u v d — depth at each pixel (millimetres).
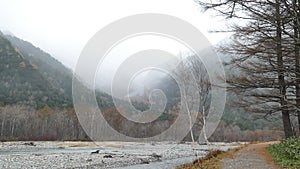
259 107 16438
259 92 15453
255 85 14516
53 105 72688
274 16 9953
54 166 16406
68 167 15953
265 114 16891
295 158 10648
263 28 10766
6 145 39688
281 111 16250
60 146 38031
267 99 15430
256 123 52719
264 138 51531
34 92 82000
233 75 14625
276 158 12484
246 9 10375
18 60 100500
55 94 80375
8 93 80812
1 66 94188
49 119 56125
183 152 18938
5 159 19891
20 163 17812
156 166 14742
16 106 67625
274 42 10766
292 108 13523
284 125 16125
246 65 13969
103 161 17406
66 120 50656
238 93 15094
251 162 12102
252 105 16359
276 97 15242
